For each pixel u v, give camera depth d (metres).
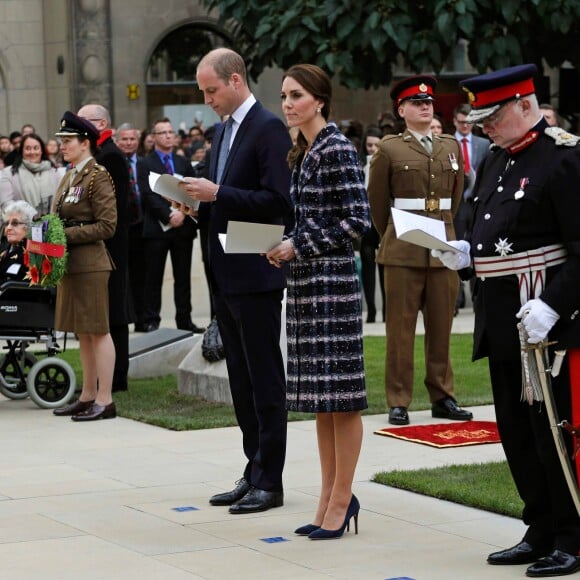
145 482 12.55
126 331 17.77
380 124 25.73
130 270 24.59
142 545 10.27
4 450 14.20
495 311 9.59
